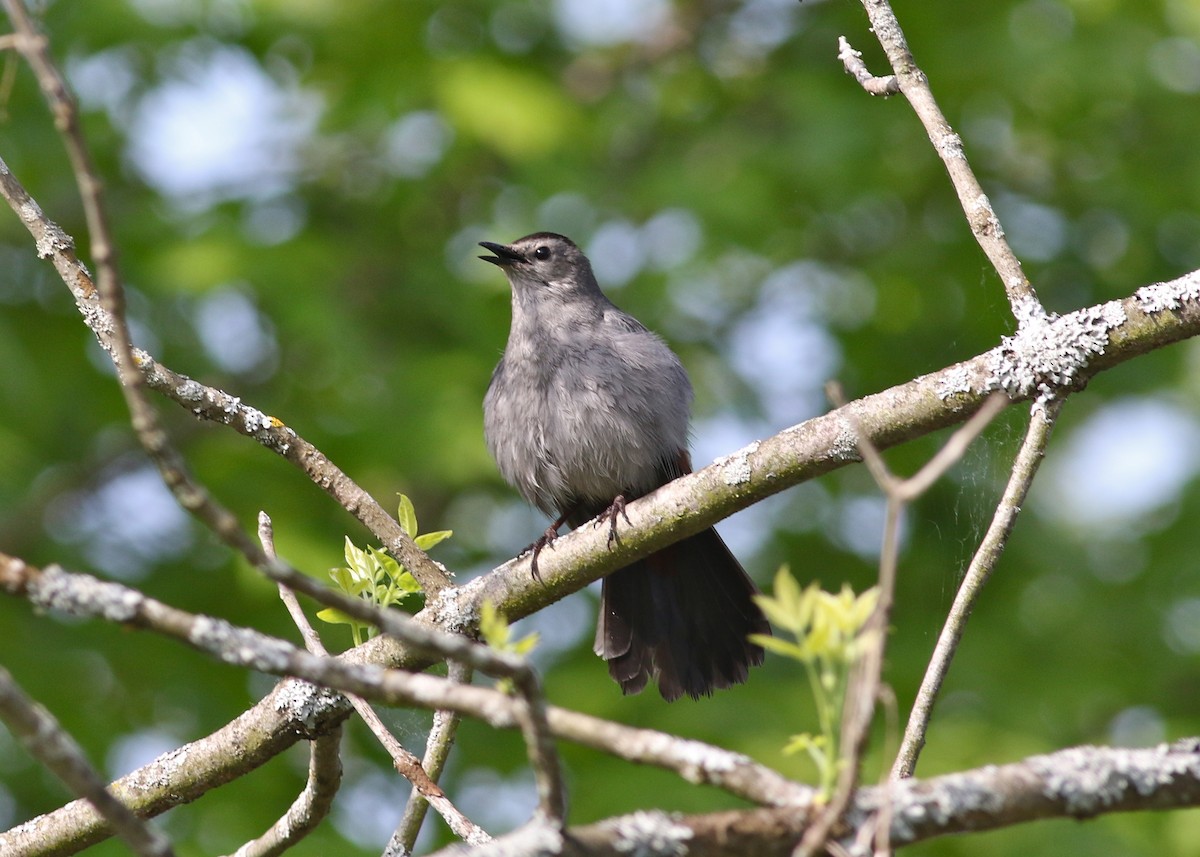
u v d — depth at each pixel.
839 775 3.44
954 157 5.81
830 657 3.58
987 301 12.99
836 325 13.38
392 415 11.88
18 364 11.82
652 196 13.08
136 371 3.56
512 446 8.66
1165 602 12.34
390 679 3.49
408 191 13.23
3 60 12.02
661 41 14.49
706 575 7.78
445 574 6.25
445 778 11.37
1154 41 12.93
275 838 5.62
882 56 13.41
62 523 12.62
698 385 13.13
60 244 5.94
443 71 12.73
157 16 12.73
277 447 6.16
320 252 12.54
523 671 3.29
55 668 10.94
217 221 12.63
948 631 5.19
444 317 12.78
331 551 11.19
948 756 10.35
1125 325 5.31
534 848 3.40
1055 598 12.52
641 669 7.70
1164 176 13.08
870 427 5.65
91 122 12.79
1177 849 9.92
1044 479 14.13
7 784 10.87
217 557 11.80
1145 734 11.39
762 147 13.34
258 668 3.52
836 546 12.73
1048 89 12.75
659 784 10.22
